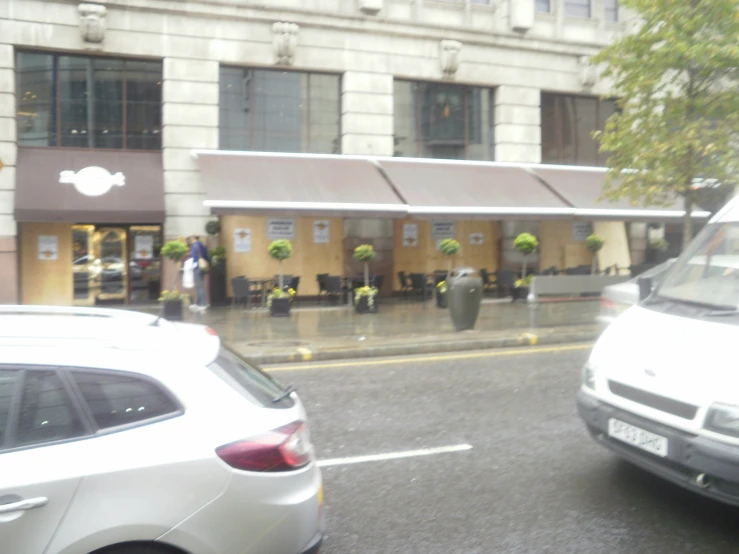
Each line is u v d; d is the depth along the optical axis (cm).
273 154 1873
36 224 1788
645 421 456
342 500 500
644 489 516
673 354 457
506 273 1977
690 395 425
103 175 1717
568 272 2188
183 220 1803
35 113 1734
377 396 823
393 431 673
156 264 1884
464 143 2112
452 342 1175
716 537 436
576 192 2041
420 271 2158
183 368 313
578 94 2220
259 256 1953
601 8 2216
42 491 271
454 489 520
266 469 303
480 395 823
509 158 2114
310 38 1902
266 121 1909
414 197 1822
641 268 2222
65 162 1716
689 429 423
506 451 608
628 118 1518
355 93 1945
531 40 2116
